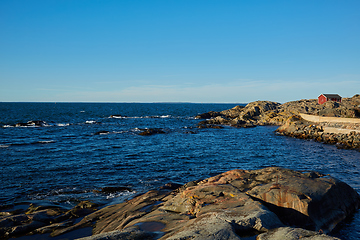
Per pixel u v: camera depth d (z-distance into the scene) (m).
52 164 21.56
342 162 24.05
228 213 8.41
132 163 22.64
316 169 21.30
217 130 52.34
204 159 25.06
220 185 11.30
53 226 10.33
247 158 25.94
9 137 36.38
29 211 12.13
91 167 20.91
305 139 40.56
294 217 9.38
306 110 68.88
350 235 9.44
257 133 48.34
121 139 37.03
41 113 91.75
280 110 73.94
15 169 19.78
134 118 79.69
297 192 10.07
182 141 36.50
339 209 10.54
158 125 59.88
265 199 10.10
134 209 11.39
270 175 12.43
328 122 42.09
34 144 31.25
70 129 47.62
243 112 79.00
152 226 8.61
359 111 51.72
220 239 6.52
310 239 6.43
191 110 142.38
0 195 14.44
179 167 21.69
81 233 9.88
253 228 7.59
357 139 33.66
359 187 15.83
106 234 7.35
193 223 7.93
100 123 61.25
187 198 10.43
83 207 12.58
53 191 15.20
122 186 16.27
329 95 74.06
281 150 30.67
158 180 17.77
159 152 27.97
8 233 9.77
